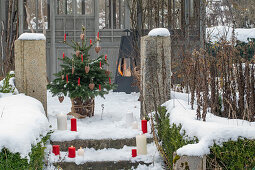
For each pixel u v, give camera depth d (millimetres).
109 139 4969
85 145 4906
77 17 12258
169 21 10297
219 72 5047
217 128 3336
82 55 6156
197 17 8438
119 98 9648
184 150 3215
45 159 4297
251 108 4195
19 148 3193
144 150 4680
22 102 4902
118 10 12250
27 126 3617
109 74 6391
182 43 8477
